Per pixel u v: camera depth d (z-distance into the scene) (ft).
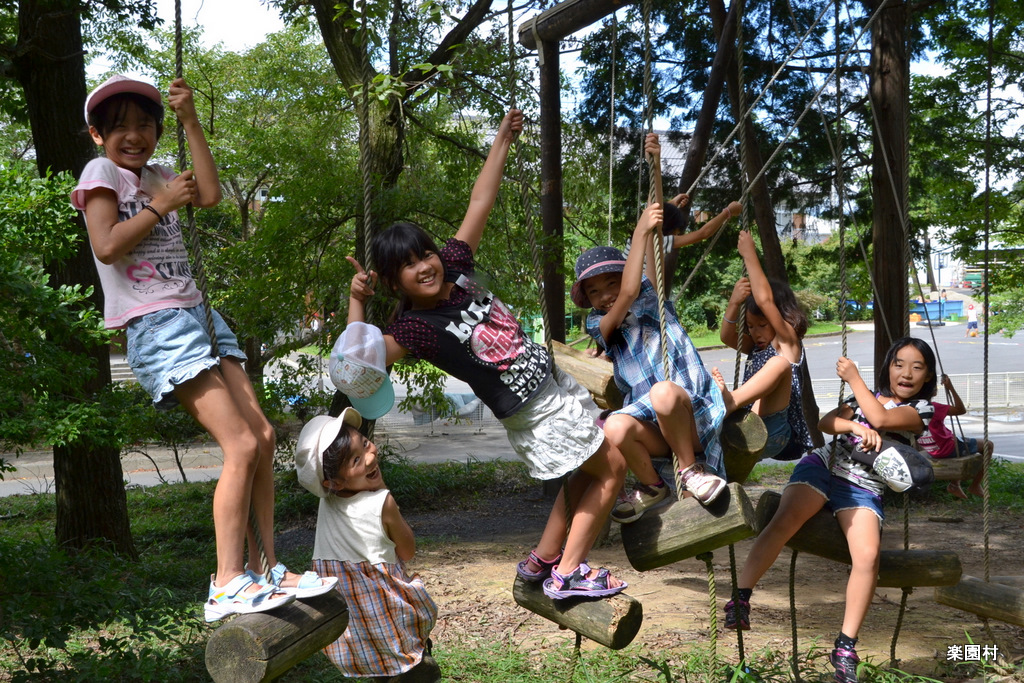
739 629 14.99
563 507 11.71
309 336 46.50
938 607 23.91
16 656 19.77
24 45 27.73
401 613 11.07
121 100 9.58
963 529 35.35
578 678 17.81
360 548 10.87
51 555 20.86
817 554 15.57
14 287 18.89
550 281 39.06
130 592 20.49
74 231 21.20
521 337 11.27
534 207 42.16
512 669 18.85
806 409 42.22
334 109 44.47
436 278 10.96
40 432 21.33
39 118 29.63
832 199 50.26
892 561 16.02
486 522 40.52
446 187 42.91
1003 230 42.50
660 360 12.23
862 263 50.60
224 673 8.74
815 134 47.88
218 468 60.95
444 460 62.08
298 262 41.04
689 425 11.68
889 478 14.57
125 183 9.55
